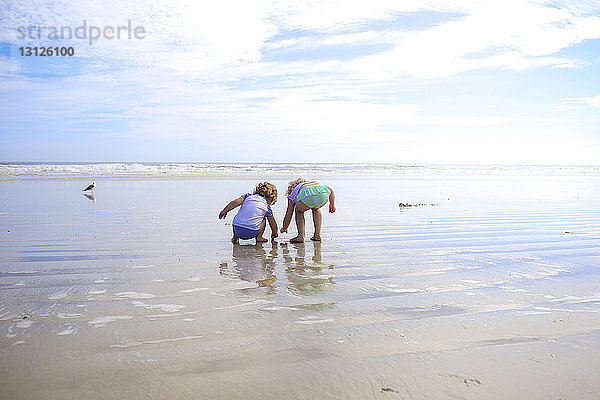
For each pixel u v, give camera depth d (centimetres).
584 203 1230
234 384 222
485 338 286
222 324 304
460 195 1455
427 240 656
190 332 288
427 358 255
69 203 1066
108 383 221
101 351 257
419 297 374
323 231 739
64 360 245
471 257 538
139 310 330
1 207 979
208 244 614
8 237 634
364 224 813
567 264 501
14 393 210
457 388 222
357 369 240
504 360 254
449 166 5609
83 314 319
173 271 453
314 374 234
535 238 675
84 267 463
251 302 354
